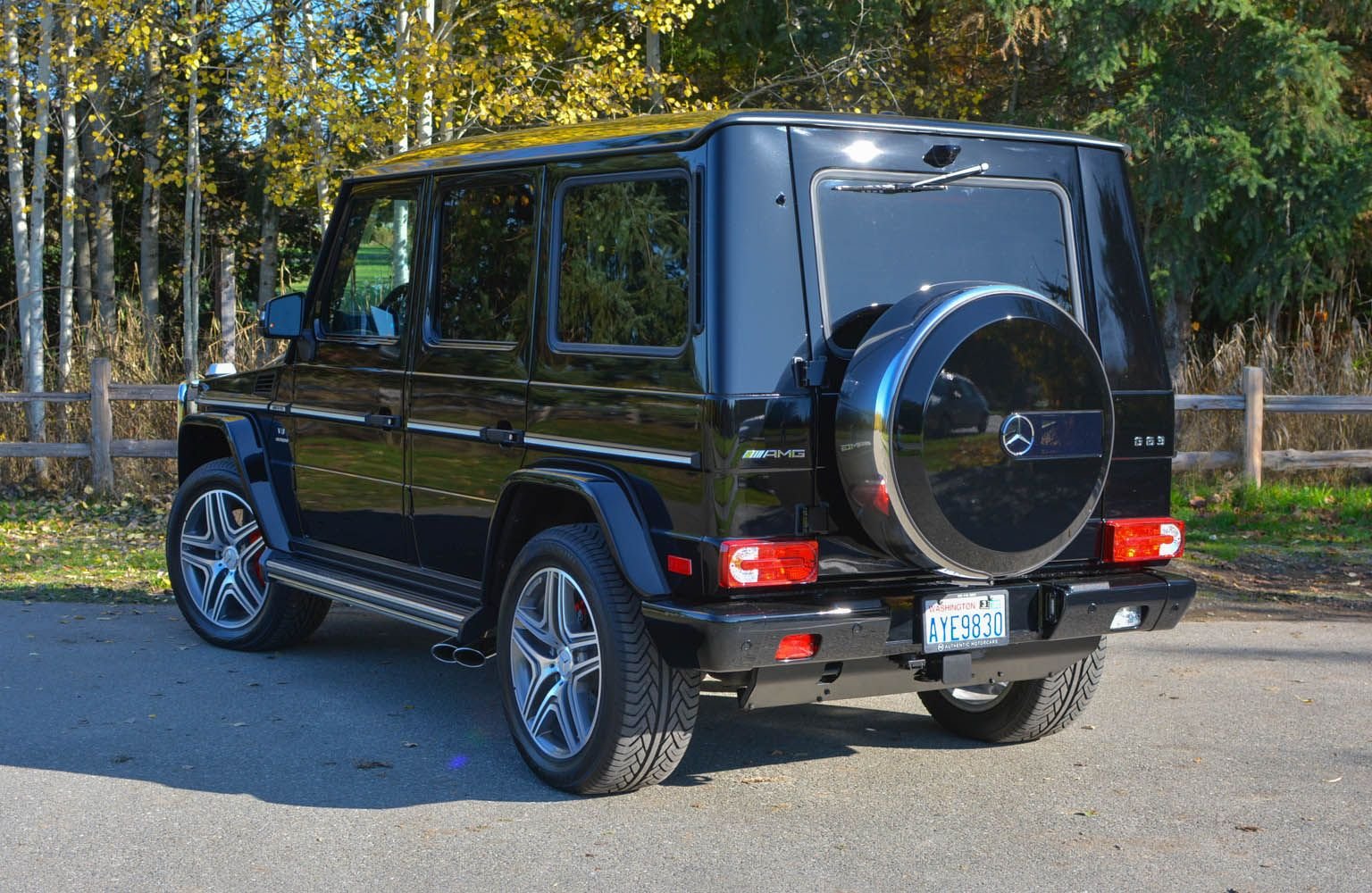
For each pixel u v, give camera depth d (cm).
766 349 422
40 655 674
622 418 452
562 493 480
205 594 696
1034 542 432
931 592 442
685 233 435
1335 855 418
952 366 411
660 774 463
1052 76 1877
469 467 524
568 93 1439
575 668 469
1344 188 1520
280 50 1368
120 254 2411
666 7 1420
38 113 1509
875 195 447
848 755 527
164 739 537
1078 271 484
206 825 443
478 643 535
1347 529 1084
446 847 424
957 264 459
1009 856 418
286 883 395
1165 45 1598
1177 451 1251
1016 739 539
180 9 1602
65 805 461
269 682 626
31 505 1238
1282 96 1497
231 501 687
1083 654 491
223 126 2039
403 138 1334
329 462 614
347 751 523
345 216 612
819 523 428
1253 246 1638
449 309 543
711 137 428
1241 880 398
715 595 421
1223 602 829
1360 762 514
